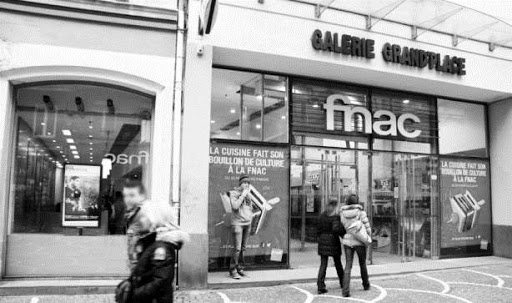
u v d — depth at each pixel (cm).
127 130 818
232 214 838
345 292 698
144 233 312
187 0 820
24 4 737
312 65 927
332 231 729
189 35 802
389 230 1055
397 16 970
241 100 934
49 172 775
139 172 814
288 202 944
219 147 897
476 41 1095
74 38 758
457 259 1103
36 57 738
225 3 834
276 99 968
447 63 1038
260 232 911
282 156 952
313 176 982
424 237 1097
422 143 1125
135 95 826
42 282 714
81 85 798
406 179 1093
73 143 791
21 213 753
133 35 787
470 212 1164
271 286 784
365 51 943
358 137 1046
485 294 723
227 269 875
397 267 970
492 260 1094
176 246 310
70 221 771
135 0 797
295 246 941
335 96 1030
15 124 765
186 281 746
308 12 905
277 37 870
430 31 1033
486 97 1180
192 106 790
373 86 1077
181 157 778
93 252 761
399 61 979
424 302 667
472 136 1209
